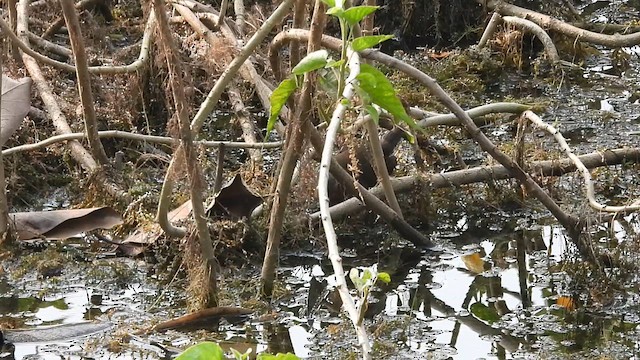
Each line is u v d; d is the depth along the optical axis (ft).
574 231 22.24
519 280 22.21
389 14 41.11
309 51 18.84
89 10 37.83
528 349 18.99
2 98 24.43
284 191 20.15
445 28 41.65
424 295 21.54
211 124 31.65
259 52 30.78
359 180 24.16
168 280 21.65
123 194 24.93
